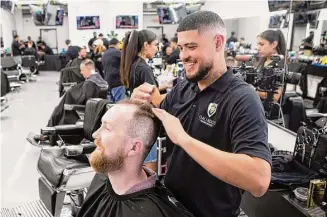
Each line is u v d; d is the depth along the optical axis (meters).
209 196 1.18
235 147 1.00
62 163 2.25
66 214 2.48
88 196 1.33
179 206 1.21
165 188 1.29
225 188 1.17
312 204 1.70
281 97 2.54
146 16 10.72
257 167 0.92
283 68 2.56
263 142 0.97
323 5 2.32
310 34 2.42
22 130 4.92
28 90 8.54
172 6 7.67
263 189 0.94
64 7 12.55
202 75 1.10
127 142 1.15
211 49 1.07
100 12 10.37
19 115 5.88
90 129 2.75
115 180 1.19
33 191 3.01
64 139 2.86
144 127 1.16
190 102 1.22
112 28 10.37
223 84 1.12
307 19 2.47
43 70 13.44
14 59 8.90
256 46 3.11
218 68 1.13
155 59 5.13
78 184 2.15
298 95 2.39
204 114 1.16
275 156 2.05
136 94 1.35
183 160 1.22
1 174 3.37
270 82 2.64
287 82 2.52
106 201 1.24
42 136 3.13
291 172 1.95
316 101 2.23
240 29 3.73
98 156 1.16
